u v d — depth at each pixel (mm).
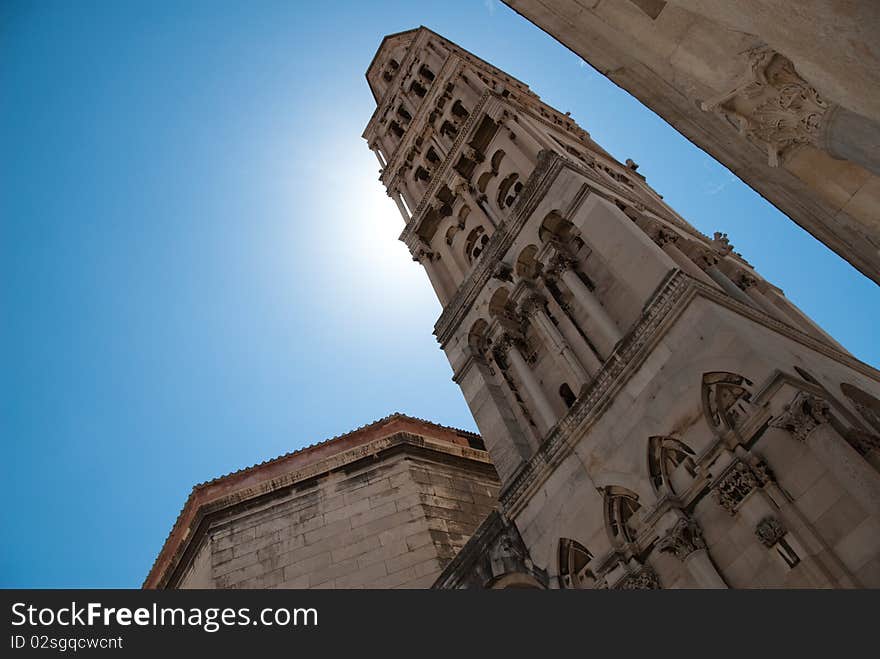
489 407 26172
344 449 34125
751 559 15492
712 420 17406
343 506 30906
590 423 20875
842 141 10719
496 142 33281
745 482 15891
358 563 28266
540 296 26109
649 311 20109
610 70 14469
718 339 17969
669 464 18453
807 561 14250
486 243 31578
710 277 25219
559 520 20844
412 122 42438
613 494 19672
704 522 16859
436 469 33062
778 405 15828
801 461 15195
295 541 29719
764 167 13977
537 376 25828
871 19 7387
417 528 29359
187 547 32031
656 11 12500
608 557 18469
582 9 13531
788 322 25797
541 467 22156
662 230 25188
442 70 41500
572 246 26141
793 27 8234
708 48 12172
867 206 12453
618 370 20438
